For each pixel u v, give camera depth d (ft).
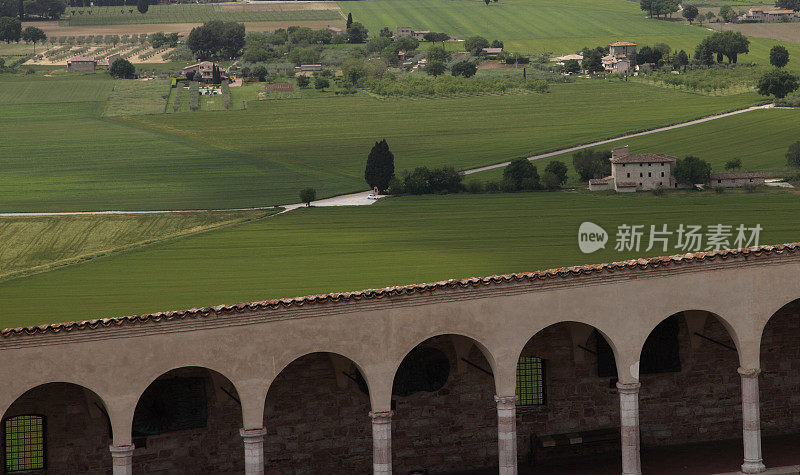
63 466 200.03
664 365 226.38
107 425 201.67
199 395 206.49
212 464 208.64
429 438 218.18
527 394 225.35
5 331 170.91
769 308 202.59
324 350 185.68
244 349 182.70
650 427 227.40
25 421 200.03
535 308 193.67
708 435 230.48
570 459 222.89
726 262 199.93
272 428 210.18
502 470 195.62
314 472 213.05
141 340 177.78
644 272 197.26
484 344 192.24
